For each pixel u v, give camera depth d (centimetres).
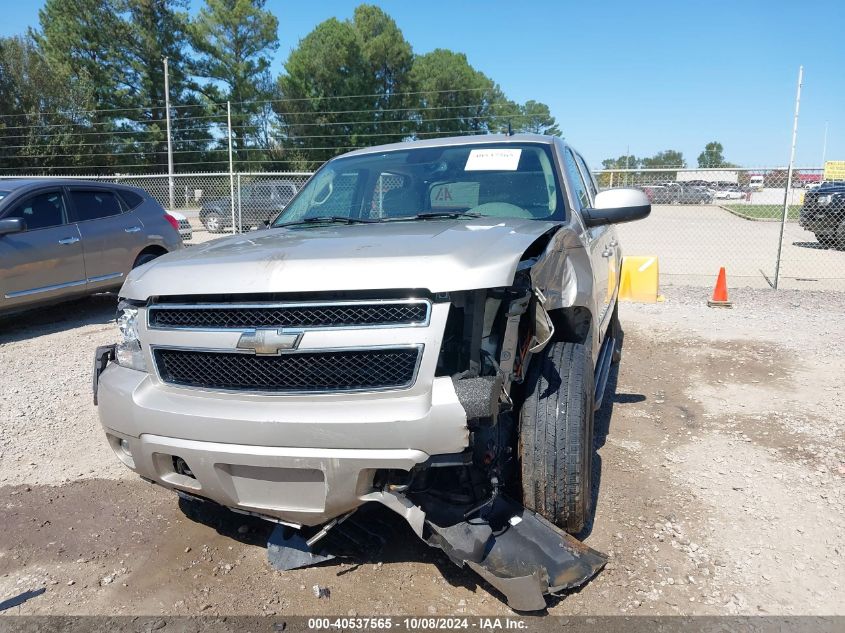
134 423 259
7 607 261
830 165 1029
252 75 4728
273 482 243
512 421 283
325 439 226
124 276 858
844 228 1592
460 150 399
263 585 272
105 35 4356
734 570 273
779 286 1073
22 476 381
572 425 264
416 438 220
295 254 251
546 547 262
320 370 232
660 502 332
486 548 255
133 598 265
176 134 4491
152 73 4441
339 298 231
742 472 365
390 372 228
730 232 2216
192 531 318
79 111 3803
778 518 314
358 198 383
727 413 462
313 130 4650
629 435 423
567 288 283
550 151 383
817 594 257
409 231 283
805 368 567
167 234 930
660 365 589
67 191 810
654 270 916
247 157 4641
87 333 762
